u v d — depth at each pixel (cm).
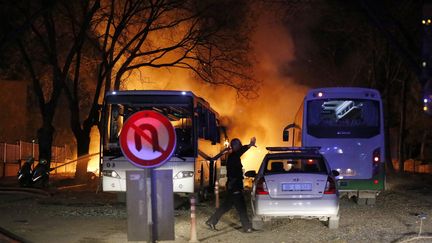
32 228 1304
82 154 2752
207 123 2094
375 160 1872
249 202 1956
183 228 1346
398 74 3944
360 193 1875
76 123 2766
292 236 1230
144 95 1756
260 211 1256
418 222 1432
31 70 2600
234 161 1288
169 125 873
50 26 2575
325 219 1312
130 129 870
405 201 1967
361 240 1174
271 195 1257
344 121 1900
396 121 4859
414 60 2488
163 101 1752
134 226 909
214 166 2270
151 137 870
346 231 1287
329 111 1911
